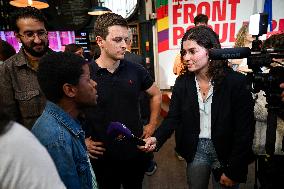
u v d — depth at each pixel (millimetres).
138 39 5754
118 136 1542
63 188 728
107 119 1668
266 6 4750
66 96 1018
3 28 5363
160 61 5781
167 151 3834
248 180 2842
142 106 3438
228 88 1433
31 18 1563
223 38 5414
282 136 1621
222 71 1447
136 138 1542
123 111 1689
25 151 644
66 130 989
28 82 1637
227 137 1489
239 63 2512
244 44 2803
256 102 1737
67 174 920
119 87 1662
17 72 1633
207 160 1590
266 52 1238
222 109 1453
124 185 1935
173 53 5672
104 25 1556
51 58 986
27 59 1673
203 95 1523
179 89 1601
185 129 1588
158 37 5664
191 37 1420
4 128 629
